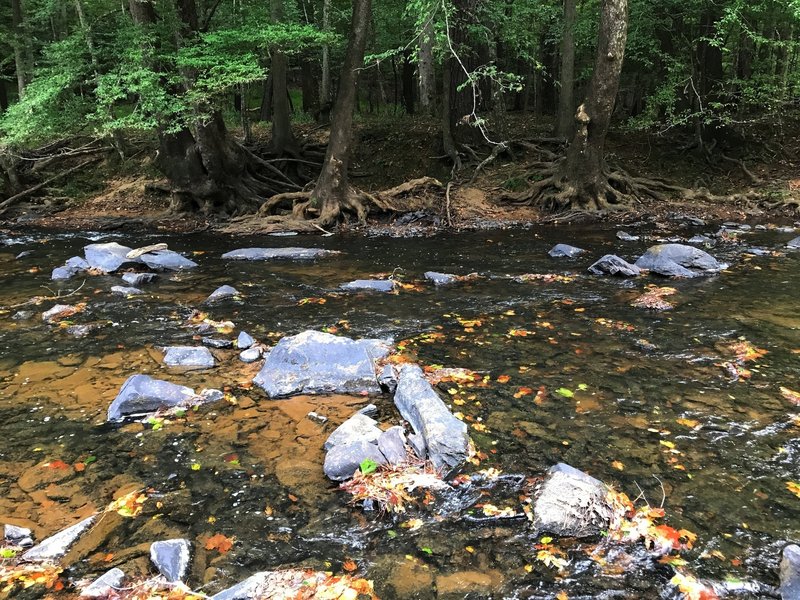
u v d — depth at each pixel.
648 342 5.92
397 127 20.27
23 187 17.02
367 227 14.05
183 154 14.98
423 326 6.55
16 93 27.77
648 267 8.91
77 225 14.62
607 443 4.01
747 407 4.50
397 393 4.60
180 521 3.25
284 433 4.19
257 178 16.56
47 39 25.31
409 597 2.70
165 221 14.94
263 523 3.23
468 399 4.69
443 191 15.98
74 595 2.69
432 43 16.02
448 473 3.64
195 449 3.98
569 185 14.91
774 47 18.00
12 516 3.29
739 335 6.08
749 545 3.02
